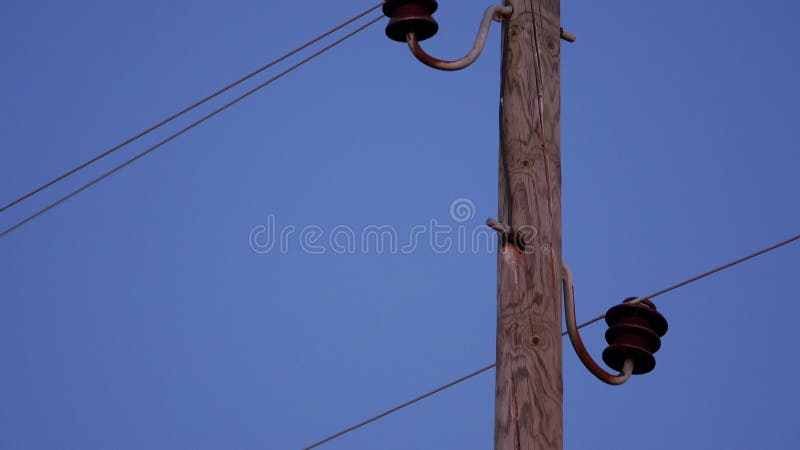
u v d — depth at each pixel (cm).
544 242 973
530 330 942
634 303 1054
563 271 978
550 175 999
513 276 961
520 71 1037
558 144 1023
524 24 1055
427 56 1005
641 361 1032
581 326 1221
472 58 998
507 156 1012
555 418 918
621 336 1039
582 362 971
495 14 1042
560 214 997
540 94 1029
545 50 1052
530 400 918
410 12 1032
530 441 903
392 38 1049
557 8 1083
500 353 948
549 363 934
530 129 1015
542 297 955
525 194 988
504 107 1031
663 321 1052
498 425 923
